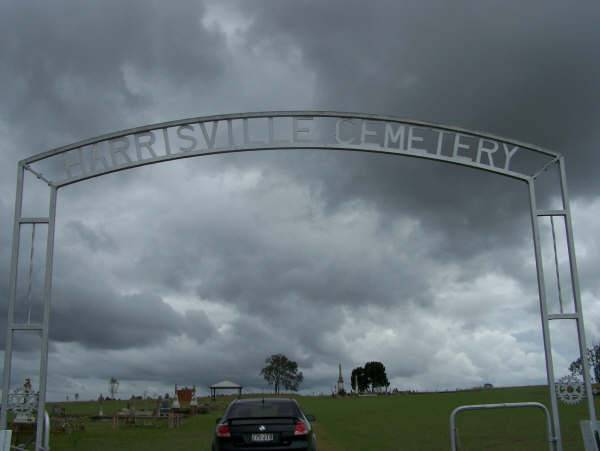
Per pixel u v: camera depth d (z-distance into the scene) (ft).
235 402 46.32
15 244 40.37
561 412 91.04
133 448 62.28
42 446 38.86
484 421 82.58
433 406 132.67
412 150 41.91
